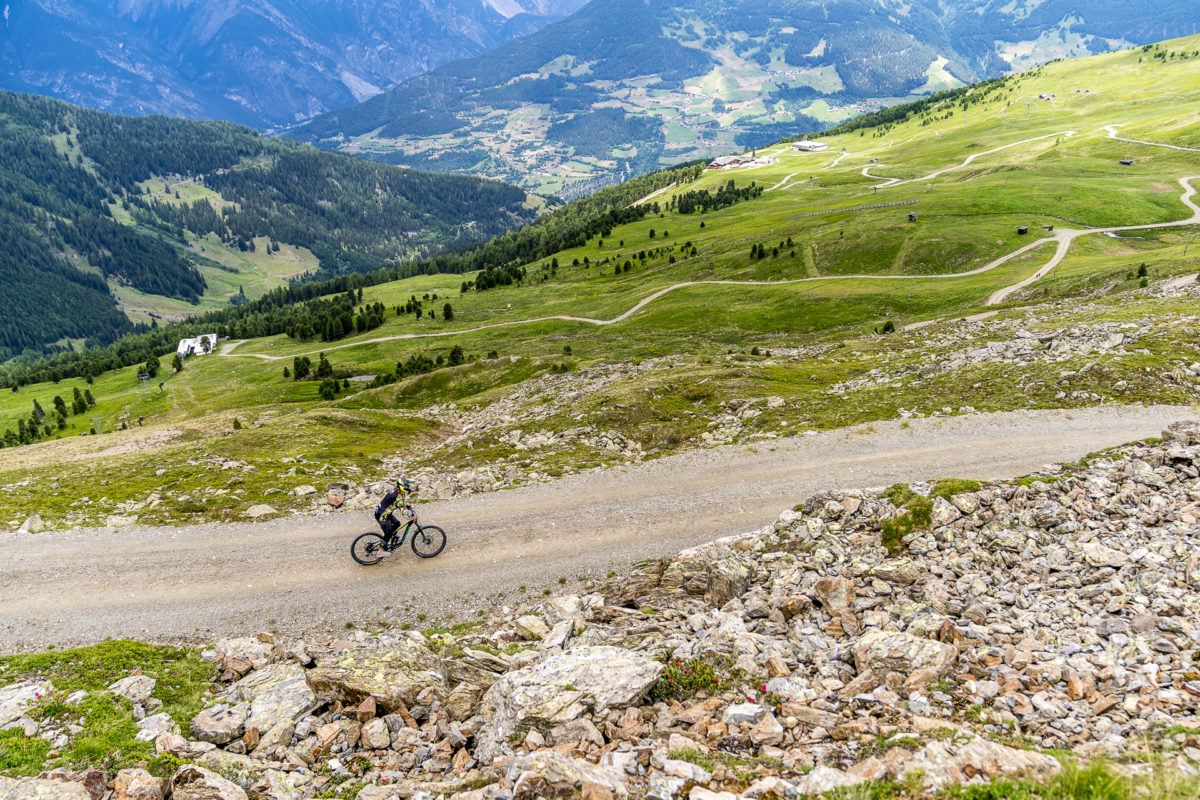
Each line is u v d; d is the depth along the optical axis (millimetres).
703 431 48281
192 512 34438
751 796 9375
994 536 20375
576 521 30516
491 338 191625
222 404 171750
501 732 12508
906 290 148125
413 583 25672
